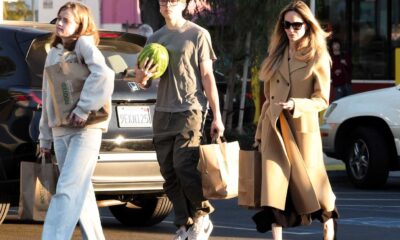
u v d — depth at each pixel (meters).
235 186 20.81
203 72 21.05
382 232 26.14
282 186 19.34
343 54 52.41
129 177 23.42
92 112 19.11
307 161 19.50
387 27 55.06
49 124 19.52
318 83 19.33
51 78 19.16
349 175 37.97
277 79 19.69
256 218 19.64
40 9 52.88
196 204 21.19
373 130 37.03
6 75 23.58
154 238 24.81
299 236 25.31
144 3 50.88
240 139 47.34
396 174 43.09
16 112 23.12
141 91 23.89
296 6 19.39
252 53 48.00
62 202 19.05
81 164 19.14
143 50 20.84
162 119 21.16
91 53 18.97
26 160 22.98
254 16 47.22
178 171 20.97
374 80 55.31
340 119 37.72
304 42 19.41
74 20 19.12
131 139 23.50
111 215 29.61
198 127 21.03
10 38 23.89
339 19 55.41
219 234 25.50
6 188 23.20
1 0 37.88
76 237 24.98
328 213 19.70
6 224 27.14
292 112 19.05
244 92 49.22
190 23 21.25
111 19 53.06
